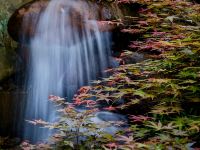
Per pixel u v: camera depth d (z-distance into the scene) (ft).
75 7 12.46
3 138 11.99
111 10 12.98
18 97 13.38
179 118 6.43
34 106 13.75
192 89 6.84
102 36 12.71
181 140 5.61
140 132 6.57
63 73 13.71
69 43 12.53
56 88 13.83
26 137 12.57
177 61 7.66
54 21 12.44
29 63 14.49
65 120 6.72
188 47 7.39
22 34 12.70
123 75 8.45
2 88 13.44
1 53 14.66
